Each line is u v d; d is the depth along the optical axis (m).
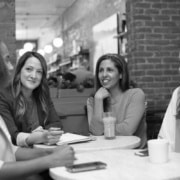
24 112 2.11
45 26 13.75
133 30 4.11
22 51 11.85
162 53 4.16
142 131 2.33
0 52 1.40
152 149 1.27
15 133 1.90
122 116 2.26
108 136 1.92
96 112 2.24
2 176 1.20
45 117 2.26
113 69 2.32
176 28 4.22
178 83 4.22
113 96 2.36
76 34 10.03
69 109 2.86
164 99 4.17
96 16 8.05
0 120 1.34
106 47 7.00
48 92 2.32
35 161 1.22
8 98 2.04
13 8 3.96
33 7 10.29
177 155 1.41
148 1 4.11
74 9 10.02
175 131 1.75
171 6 4.20
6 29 3.94
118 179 1.06
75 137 1.86
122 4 6.25
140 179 1.05
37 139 1.79
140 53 4.08
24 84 2.17
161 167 1.20
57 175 1.13
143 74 4.09
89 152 1.51
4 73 1.38
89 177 1.09
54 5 10.21
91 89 3.35
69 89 3.27
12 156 1.35
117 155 1.42
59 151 1.26
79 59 9.27
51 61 12.94
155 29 4.14
